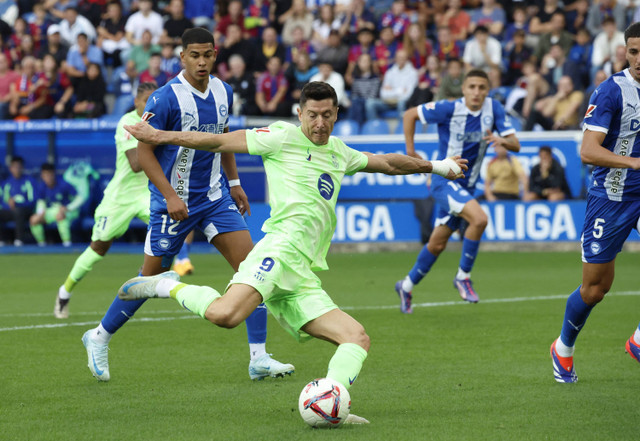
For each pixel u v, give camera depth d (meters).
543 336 25.59
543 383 19.14
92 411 16.77
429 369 20.83
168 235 20.38
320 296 16.50
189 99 19.91
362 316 30.11
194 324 28.50
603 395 17.89
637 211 18.08
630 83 17.95
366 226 56.72
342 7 72.56
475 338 25.36
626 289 37.09
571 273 43.69
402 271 45.69
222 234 20.52
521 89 60.50
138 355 23.00
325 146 16.77
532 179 54.53
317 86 16.14
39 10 74.69
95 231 29.50
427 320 29.00
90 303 34.25
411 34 64.06
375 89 63.12
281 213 16.56
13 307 33.16
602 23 62.34
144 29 69.06
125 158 29.19
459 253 56.25
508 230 55.16
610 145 18.56
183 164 19.98
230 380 19.81
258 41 68.81
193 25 70.81
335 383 15.26
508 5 69.25
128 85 67.69
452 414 16.33
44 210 60.41
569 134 54.09
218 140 16.58
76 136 59.84
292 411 16.69
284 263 16.23
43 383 19.50
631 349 19.56
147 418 16.16
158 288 16.59
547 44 62.34
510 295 35.66
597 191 18.45
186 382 19.58
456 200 29.97
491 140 30.09
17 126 59.81
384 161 17.47
